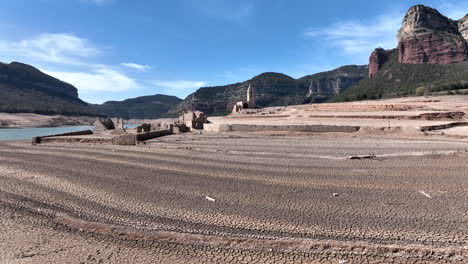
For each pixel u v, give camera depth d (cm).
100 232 561
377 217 611
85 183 927
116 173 1070
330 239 517
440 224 566
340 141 1930
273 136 2403
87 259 464
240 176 998
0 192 833
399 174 973
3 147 2003
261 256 467
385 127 2284
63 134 2738
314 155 1378
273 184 888
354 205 688
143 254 479
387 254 461
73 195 802
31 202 743
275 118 4056
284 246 491
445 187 809
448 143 1647
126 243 518
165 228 579
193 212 666
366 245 478
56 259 464
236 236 538
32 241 529
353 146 1652
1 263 453
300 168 1105
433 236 516
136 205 717
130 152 1596
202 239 519
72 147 1891
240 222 605
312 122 3023
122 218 635
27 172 1102
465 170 998
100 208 698
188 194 802
